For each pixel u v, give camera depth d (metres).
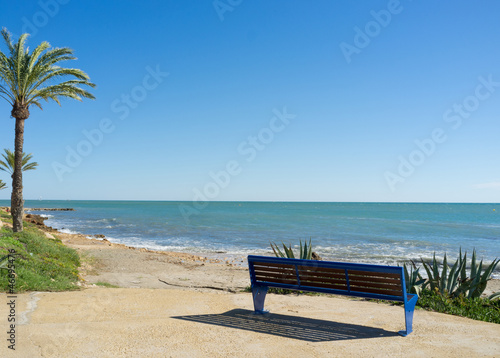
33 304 5.59
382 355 3.73
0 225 15.81
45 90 17.50
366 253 23.78
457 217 82.31
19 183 16.50
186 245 27.08
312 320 5.14
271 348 3.89
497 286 12.41
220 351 3.76
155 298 6.50
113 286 9.33
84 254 15.83
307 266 5.29
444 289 7.68
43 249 12.26
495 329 4.75
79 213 89.69
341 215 86.75
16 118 16.78
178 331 4.39
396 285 4.67
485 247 27.48
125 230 40.59
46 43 17.38
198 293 7.20
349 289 5.08
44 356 3.43
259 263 5.68
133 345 3.85
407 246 27.72
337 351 3.83
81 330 4.27
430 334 4.49
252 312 5.57
